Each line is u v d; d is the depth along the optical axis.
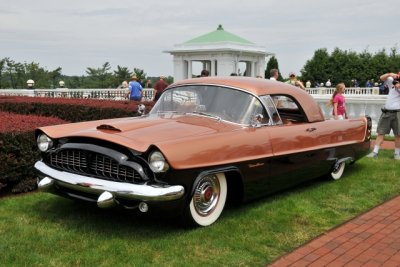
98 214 5.11
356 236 4.69
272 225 4.91
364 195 6.19
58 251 4.10
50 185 4.70
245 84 5.60
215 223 4.89
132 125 4.88
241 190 5.12
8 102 13.04
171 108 5.80
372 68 63.69
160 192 4.16
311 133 6.03
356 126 7.11
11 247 4.15
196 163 4.39
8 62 47.12
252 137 5.09
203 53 34.16
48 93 27.81
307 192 6.29
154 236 4.50
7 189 6.29
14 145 5.98
